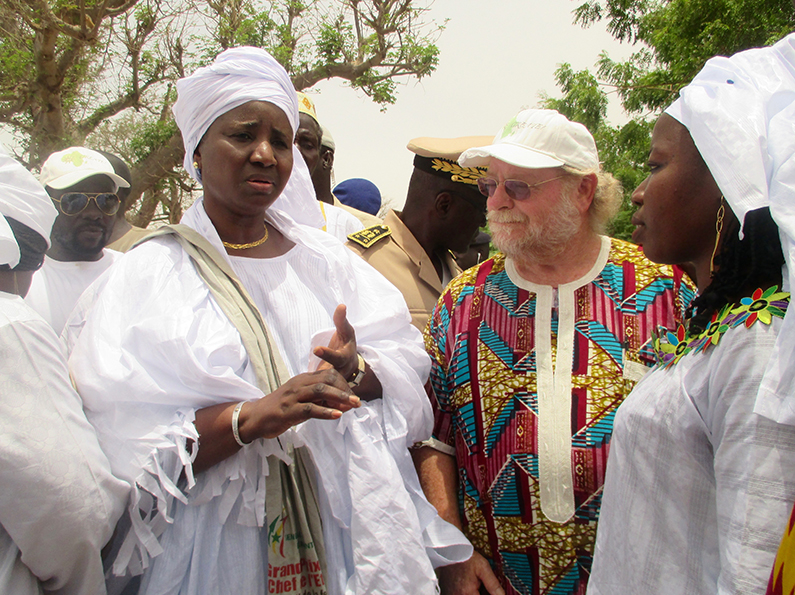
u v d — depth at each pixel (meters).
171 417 1.52
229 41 13.40
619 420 1.32
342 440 1.73
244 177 1.71
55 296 2.53
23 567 1.37
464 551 1.86
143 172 12.43
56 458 1.32
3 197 1.43
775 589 0.92
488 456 1.96
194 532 1.56
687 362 1.17
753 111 1.05
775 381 0.94
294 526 1.64
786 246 0.98
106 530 1.44
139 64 13.01
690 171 1.25
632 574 1.22
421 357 1.97
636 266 2.00
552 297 2.00
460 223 2.75
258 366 1.64
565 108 15.69
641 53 14.47
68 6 10.56
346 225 3.04
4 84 11.06
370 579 1.59
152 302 1.59
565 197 1.94
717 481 1.05
